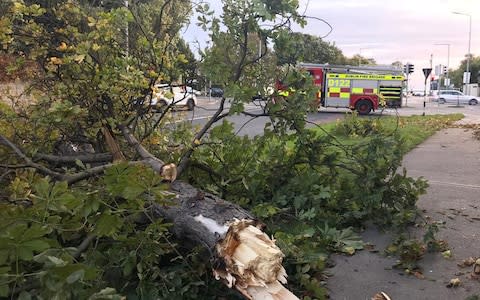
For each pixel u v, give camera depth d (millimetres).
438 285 3816
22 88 4941
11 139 4660
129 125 4867
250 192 5000
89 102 4492
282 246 3719
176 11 5031
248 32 4684
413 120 22141
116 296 2203
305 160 5414
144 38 4789
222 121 5129
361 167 5348
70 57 4191
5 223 2594
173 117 5312
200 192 3479
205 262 3305
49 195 2688
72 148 5344
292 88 5035
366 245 4648
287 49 4805
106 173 2855
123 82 4363
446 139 14219
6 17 4406
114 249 3104
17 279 2262
